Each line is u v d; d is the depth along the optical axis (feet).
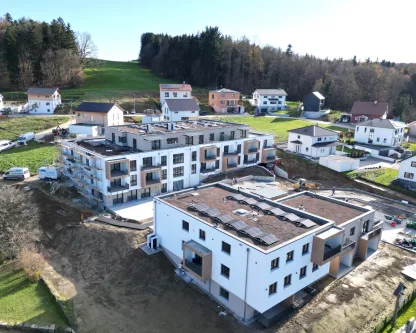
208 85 487.61
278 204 132.46
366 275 125.80
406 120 384.47
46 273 132.77
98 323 107.96
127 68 565.12
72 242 150.41
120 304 116.88
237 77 494.59
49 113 328.70
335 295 115.24
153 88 444.14
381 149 259.19
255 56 515.50
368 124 280.31
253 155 231.91
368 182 211.00
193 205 128.36
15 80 398.83
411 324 95.76
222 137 218.79
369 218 136.46
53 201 180.45
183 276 127.54
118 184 174.60
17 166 220.43
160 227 139.03
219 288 115.34
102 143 201.98
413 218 169.58
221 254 109.91
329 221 118.62
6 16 533.96
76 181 189.88
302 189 201.36
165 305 115.65
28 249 143.95
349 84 439.63
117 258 138.92
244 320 106.63
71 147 194.08
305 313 107.34
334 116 381.60
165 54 526.16
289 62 518.37
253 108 409.90
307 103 393.50
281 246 98.73
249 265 100.22
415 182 200.13
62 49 425.69
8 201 151.94
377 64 558.97
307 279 113.19
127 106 369.09
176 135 194.70
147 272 130.21
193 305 114.32
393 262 134.31
